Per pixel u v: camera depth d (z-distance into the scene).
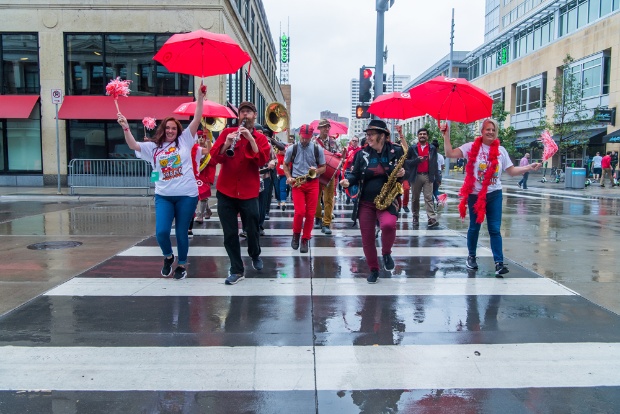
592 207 15.27
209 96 20.80
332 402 3.10
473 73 63.41
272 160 7.09
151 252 7.45
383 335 4.18
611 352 3.86
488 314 4.72
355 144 12.96
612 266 6.73
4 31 20.84
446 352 3.84
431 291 5.48
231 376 3.43
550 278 6.06
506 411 3.00
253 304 4.98
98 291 5.37
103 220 11.02
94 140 21.16
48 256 7.14
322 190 9.27
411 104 7.92
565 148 32.41
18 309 4.75
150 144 5.79
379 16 14.98
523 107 47.56
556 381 3.38
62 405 3.04
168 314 4.66
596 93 35.81
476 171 6.10
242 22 25.78
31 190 19.05
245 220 6.06
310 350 3.87
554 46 41.56
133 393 3.19
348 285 5.71
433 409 3.02
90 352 3.79
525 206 15.55
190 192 5.83
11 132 21.56
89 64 21.02
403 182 5.78
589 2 37.31
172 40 5.98
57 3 20.61
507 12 63.28
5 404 3.05
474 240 6.40
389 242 5.71
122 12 20.61
